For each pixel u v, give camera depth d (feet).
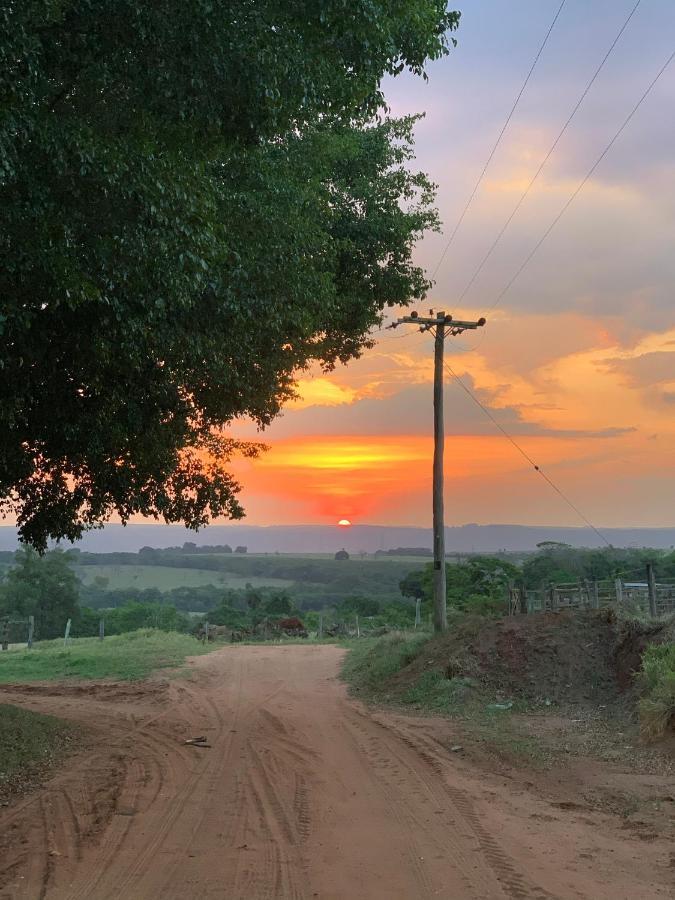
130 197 26.71
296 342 47.39
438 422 76.69
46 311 29.55
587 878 18.54
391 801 26.20
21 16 22.30
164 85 27.02
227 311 35.14
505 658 54.24
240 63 27.02
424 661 61.21
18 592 224.74
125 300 29.14
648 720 35.53
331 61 30.66
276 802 26.04
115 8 25.12
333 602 361.51
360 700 58.18
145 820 23.70
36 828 22.77
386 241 55.36
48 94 26.86
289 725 44.55
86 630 232.53
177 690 64.28
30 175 24.66
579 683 48.88
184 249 28.76
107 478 42.52
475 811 24.73
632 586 73.05
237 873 18.86
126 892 17.54
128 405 37.42
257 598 262.06
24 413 35.45
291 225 39.14
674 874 18.86
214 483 53.11
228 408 47.01
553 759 33.50
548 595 82.84
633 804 25.55
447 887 17.92
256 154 39.40
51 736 38.86
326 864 19.58
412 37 32.78
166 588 457.68
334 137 48.78
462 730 41.83
